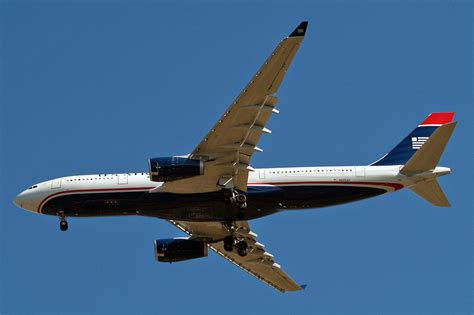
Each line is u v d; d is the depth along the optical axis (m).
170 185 160.38
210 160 155.62
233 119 148.12
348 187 166.25
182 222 180.00
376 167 168.12
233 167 156.75
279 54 136.75
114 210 166.50
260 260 190.75
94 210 166.62
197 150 154.25
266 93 143.00
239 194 161.00
